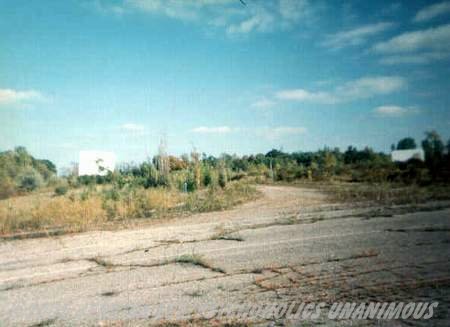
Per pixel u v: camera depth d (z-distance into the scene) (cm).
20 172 3136
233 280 567
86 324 432
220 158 3234
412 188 2072
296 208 1491
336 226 1009
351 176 3856
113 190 1775
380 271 573
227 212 1482
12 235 1129
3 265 768
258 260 679
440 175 2483
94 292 551
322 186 3139
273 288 521
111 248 871
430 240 778
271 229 1020
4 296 560
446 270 564
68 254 833
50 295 552
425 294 470
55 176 3253
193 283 564
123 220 1342
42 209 1364
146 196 1673
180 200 1825
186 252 780
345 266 611
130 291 545
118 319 441
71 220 1305
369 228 951
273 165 5566
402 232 877
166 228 1132
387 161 3412
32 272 695
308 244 798
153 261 718
